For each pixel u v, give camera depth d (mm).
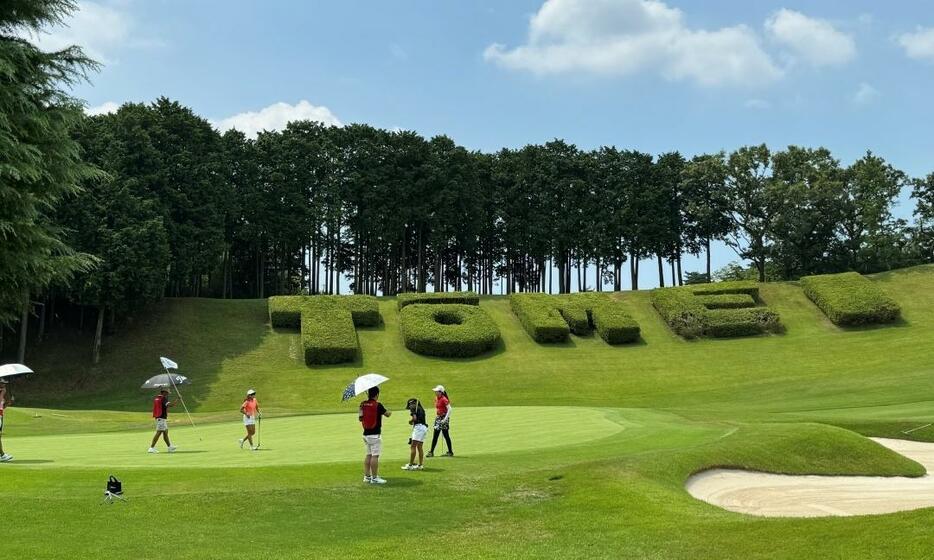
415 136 81500
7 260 20141
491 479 17141
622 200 88062
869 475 22766
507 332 64250
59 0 20984
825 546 11133
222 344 59781
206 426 34219
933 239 90375
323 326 60094
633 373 56594
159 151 61656
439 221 80938
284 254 84875
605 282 99500
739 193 87250
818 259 89375
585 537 12977
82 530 12922
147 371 55750
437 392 20750
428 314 63625
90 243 53406
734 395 50250
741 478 20516
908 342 57656
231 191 70750
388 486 16375
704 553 11609
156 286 55625
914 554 10297
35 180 20234
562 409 36531
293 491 15578
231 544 12453
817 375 52875
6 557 11430
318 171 78812
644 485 16641
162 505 14438
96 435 30922
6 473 17125
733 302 66688
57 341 59281
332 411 43062
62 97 21781
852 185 88375
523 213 87312
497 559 11781
